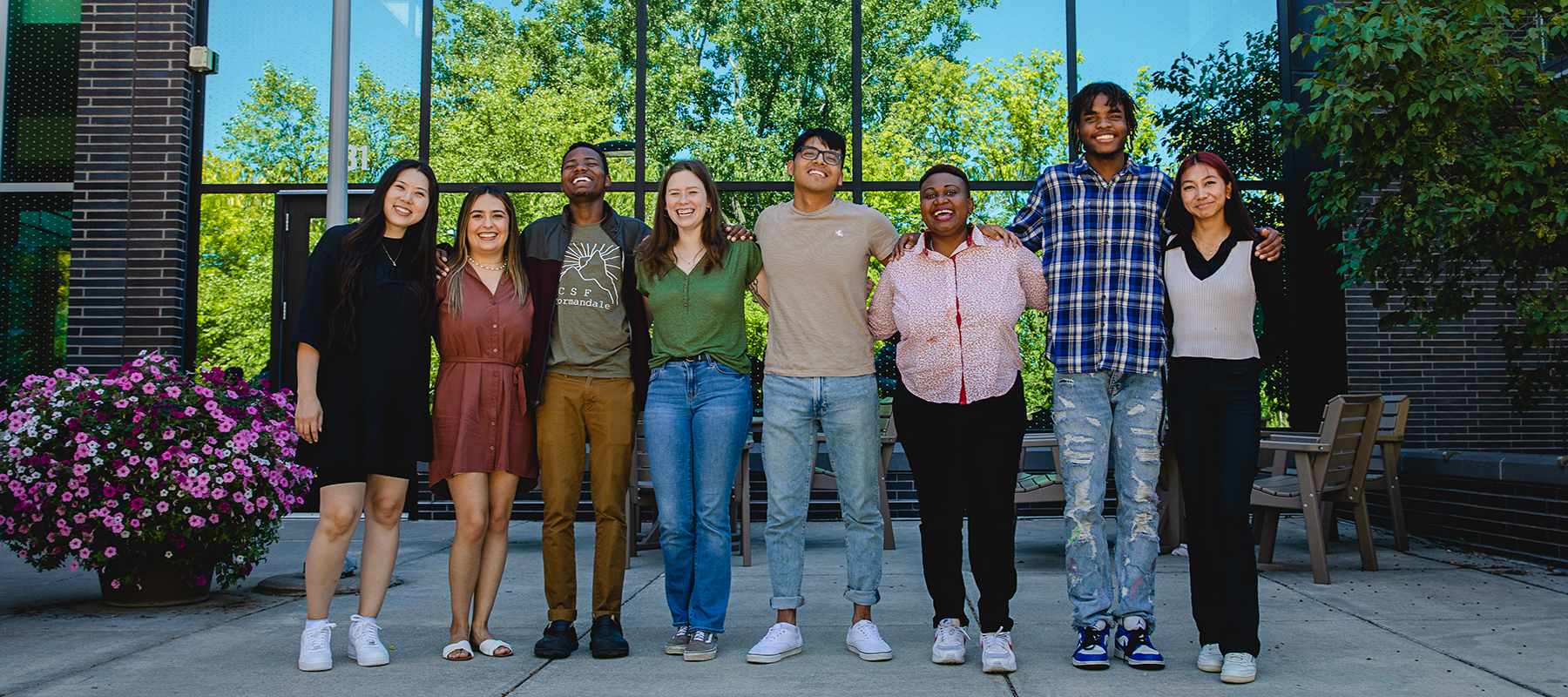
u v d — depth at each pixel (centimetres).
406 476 289
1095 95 284
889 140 682
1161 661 270
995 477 277
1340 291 633
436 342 298
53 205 647
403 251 293
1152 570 279
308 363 276
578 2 691
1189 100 673
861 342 294
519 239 305
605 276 297
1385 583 408
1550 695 242
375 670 273
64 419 367
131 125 642
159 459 362
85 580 436
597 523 297
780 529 294
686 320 293
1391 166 463
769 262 294
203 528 371
